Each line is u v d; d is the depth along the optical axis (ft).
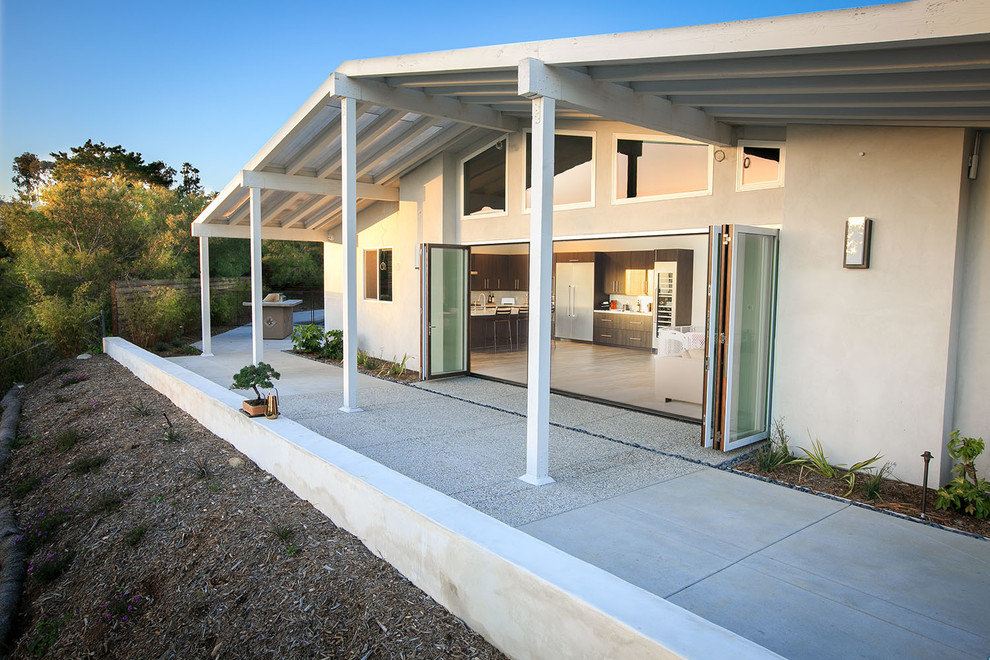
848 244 16.19
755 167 18.66
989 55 9.62
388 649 9.95
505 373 32.17
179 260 65.51
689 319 40.50
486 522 10.62
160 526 16.30
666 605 7.78
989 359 14.60
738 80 13.84
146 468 20.11
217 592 13.00
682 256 39.65
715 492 14.98
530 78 13.92
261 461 18.11
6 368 37.76
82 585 15.43
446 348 30.91
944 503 13.80
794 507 14.08
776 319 18.24
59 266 51.26
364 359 35.01
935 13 9.02
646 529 12.79
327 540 13.39
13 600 15.72
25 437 27.17
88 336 44.24
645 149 21.65
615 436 19.89
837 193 16.49
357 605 11.10
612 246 45.06
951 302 14.57
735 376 18.08
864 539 12.45
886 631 9.30
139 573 14.82
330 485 14.16
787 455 17.24
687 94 15.52
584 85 14.79
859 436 16.39
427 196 31.32
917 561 11.53
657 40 12.21
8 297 51.96
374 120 24.61
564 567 8.86
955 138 14.33
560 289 49.06
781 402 18.17
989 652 8.81
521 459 17.40
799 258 17.42
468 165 29.84
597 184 23.30
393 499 11.80
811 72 11.53
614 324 44.65
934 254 14.80
